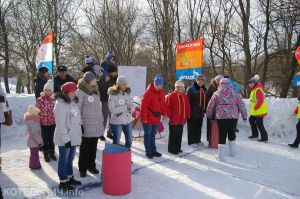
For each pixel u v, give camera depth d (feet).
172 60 66.28
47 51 29.09
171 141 24.41
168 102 24.07
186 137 30.27
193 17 69.77
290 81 63.87
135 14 80.64
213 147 26.50
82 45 83.25
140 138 28.45
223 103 22.71
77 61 83.46
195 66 29.71
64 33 76.84
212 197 16.58
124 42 81.25
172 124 24.14
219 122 22.98
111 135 27.35
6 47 73.26
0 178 18.11
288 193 17.79
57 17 74.28
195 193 17.02
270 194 17.48
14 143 26.17
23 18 77.71
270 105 35.29
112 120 20.52
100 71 26.40
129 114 20.97
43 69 23.20
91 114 17.61
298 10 59.47
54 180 17.95
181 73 31.07
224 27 72.59
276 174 21.06
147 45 82.28
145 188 17.40
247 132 33.88
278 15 65.26
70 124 15.96
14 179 18.01
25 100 33.73
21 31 78.74
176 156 23.88
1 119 16.93
